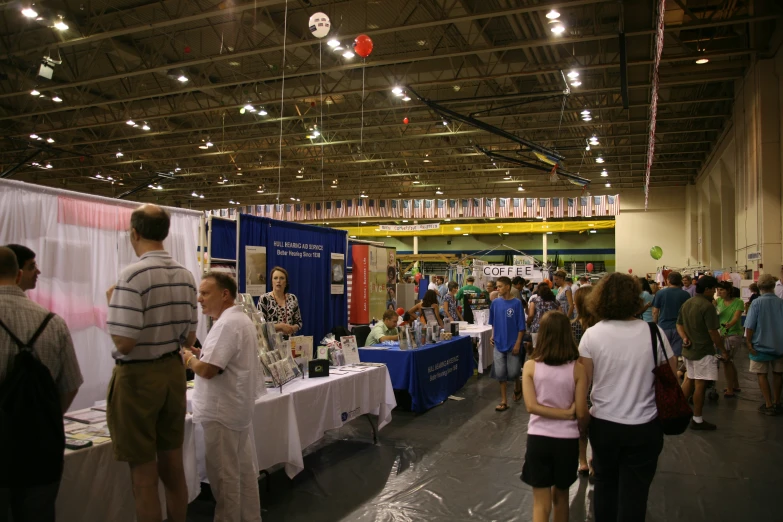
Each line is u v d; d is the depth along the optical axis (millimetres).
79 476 2354
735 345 6648
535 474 2486
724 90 14641
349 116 16656
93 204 3490
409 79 13977
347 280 6938
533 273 15523
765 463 4156
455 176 22641
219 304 2789
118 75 11336
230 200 28672
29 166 20406
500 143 17844
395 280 8750
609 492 2369
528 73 11328
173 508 2328
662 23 6715
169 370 2254
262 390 3215
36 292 3164
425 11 10453
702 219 20844
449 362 6750
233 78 12781
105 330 3518
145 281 2189
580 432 2465
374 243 7980
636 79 13289
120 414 2139
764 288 5777
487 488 3582
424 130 17953
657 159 20281
